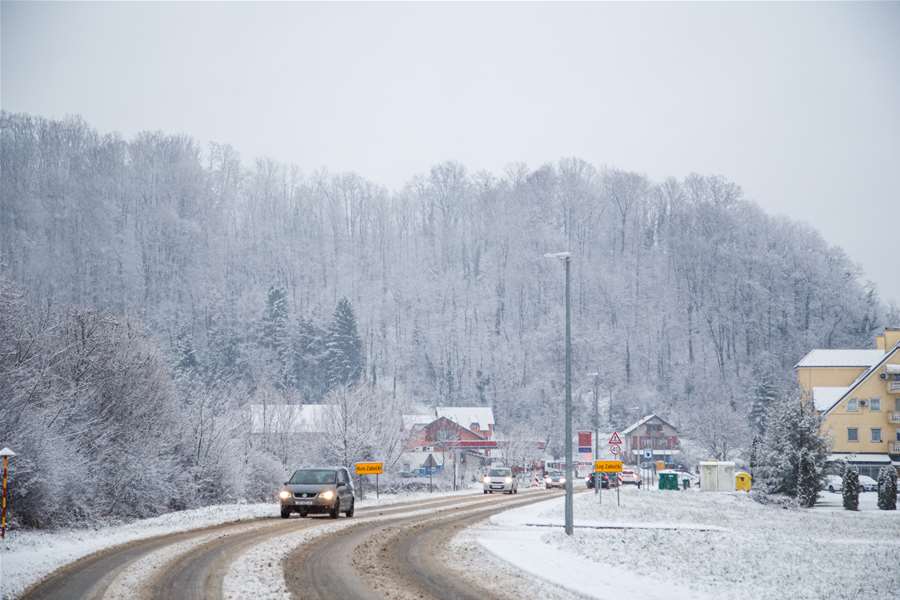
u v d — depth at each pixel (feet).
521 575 63.41
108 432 118.83
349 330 469.98
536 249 614.75
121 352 135.13
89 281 579.07
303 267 640.17
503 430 463.42
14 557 65.41
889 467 190.80
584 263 613.93
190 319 559.38
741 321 571.69
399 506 148.97
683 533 107.76
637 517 135.74
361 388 260.83
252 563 63.72
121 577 56.44
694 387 532.32
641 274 618.85
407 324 574.56
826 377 332.60
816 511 182.60
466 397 513.45
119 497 116.47
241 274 629.51
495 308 581.94
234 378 435.94
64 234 605.73
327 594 51.70
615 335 555.28
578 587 57.06
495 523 113.29
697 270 602.03
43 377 110.22
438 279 622.13
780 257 600.80
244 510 124.47
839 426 302.45
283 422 242.17
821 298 581.53
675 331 574.15
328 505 109.81
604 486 248.93
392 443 251.60
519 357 524.11
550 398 484.74
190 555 68.49
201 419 151.23
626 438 433.48
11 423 94.48
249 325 519.60
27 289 135.64
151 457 127.03
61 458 99.40
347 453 220.23
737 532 115.75
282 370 464.24
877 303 590.14
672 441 434.71
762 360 541.34
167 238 627.87
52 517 98.07
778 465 198.39
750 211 651.66
